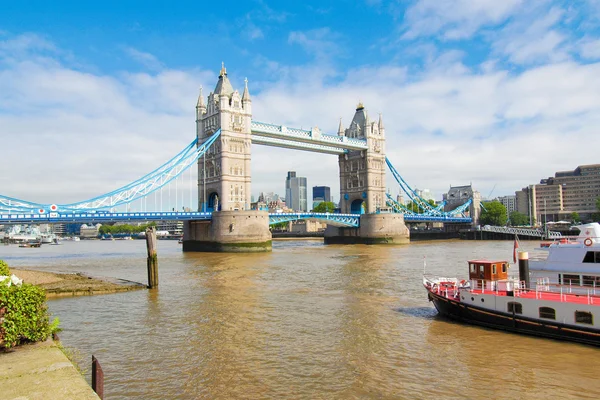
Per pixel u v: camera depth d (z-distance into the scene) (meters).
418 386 20.92
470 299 31.58
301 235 196.50
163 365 23.86
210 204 120.88
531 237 154.38
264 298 41.22
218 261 78.62
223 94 115.81
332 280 51.94
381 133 155.25
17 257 106.44
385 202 155.00
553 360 24.14
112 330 30.81
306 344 27.14
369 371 22.75
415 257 81.31
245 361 24.33
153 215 100.88
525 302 28.91
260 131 121.50
